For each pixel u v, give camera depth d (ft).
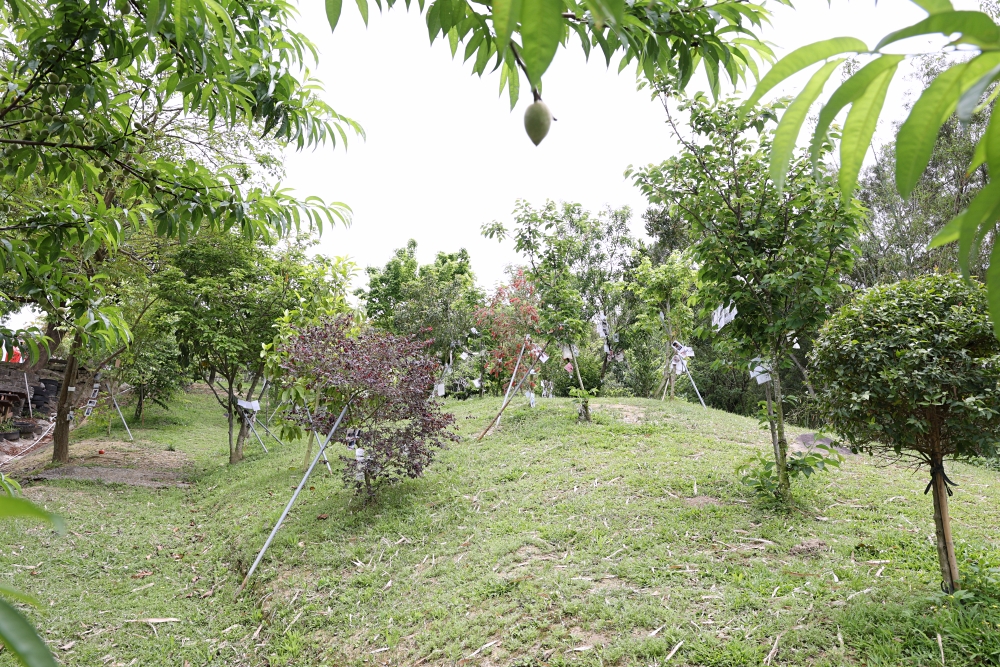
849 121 1.69
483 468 24.98
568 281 34.96
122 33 7.06
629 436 27.81
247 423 36.88
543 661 11.55
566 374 54.08
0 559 20.30
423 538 18.66
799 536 15.76
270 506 24.06
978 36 1.32
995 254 1.29
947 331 11.80
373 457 21.63
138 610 17.24
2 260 8.66
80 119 8.17
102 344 10.32
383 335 25.40
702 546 15.66
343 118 8.62
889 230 43.11
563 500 20.20
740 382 63.72
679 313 42.42
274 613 15.99
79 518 25.25
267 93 7.41
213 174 9.45
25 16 7.05
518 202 33.60
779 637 11.13
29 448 44.80
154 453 40.01
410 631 13.75
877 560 14.11
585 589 13.93
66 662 14.55
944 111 1.49
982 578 11.82
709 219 18.30
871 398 12.44
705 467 22.24
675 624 12.00
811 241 16.69
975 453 11.98
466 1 3.17
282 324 30.30
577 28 3.41
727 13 4.36
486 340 43.88
